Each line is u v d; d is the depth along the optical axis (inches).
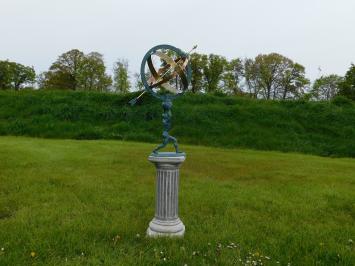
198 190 295.0
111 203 246.7
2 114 810.2
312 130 737.0
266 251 172.9
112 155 466.0
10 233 182.4
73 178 320.5
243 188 310.2
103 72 1712.6
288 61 1716.3
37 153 460.1
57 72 1737.2
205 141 670.5
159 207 187.8
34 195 259.9
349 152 629.6
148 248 170.4
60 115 795.4
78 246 168.7
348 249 176.9
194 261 158.1
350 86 1355.8
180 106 832.3
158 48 187.9
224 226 206.4
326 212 246.5
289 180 354.3
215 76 1512.1
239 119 772.0
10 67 1836.9
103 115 802.2
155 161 182.2
